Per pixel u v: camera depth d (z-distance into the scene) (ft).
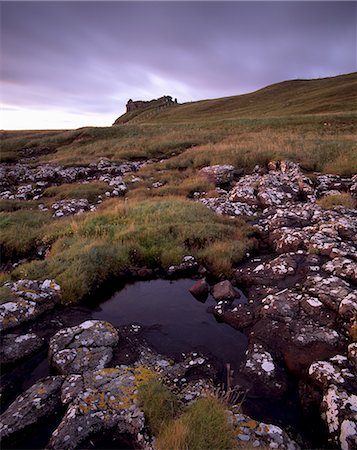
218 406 15.47
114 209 47.44
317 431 15.48
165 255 32.94
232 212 46.93
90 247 32.83
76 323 24.16
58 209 55.01
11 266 35.96
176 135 126.31
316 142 84.58
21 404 16.29
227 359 20.47
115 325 23.89
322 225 35.65
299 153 74.13
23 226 44.29
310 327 21.47
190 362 19.86
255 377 18.57
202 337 22.68
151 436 14.47
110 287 29.91
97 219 43.37
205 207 46.91
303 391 17.63
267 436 14.55
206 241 36.17
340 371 17.52
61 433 14.43
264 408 16.76
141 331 23.20
